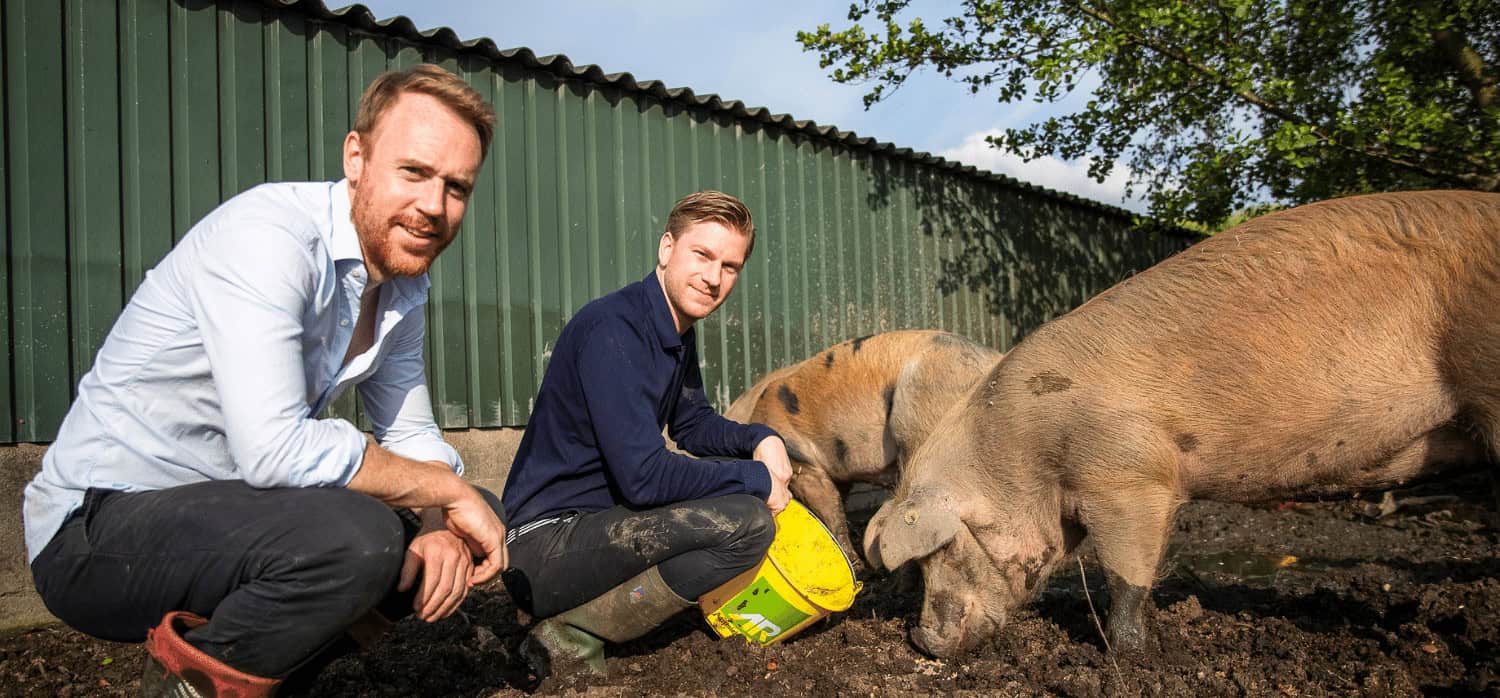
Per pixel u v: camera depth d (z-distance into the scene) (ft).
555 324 19.61
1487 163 20.56
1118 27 23.27
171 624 6.30
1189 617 11.80
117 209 14.37
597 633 9.32
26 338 13.57
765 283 23.62
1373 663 9.68
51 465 6.53
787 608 9.71
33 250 13.64
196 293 6.13
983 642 11.40
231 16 15.56
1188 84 24.95
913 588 14.57
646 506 8.98
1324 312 9.74
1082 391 10.71
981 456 11.52
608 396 8.88
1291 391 9.89
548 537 9.25
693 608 11.67
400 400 8.33
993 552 11.41
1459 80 23.29
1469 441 9.59
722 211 9.23
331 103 16.66
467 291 18.31
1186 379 10.27
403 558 6.61
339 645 7.68
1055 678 9.78
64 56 13.91
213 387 6.47
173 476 6.56
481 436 18.52
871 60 26.50
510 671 9.79
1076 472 10.82
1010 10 26.30
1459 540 18.03
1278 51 24.32
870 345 18.93
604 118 20.61
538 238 19.39
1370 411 9.74
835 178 25.62
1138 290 10.88
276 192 6.68
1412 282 9.46
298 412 6.18
